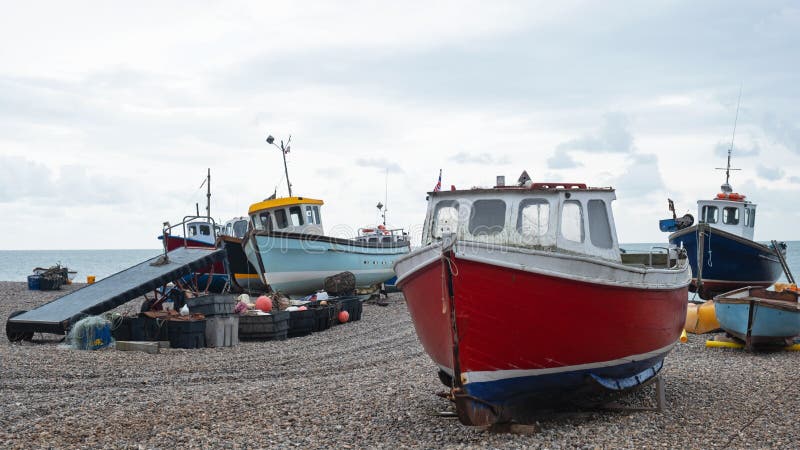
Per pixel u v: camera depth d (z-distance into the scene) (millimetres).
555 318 9656
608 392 11531
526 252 9344
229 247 31688
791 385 13039
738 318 17641
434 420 10375
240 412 10758
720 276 28031
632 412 10914
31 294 38625
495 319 9453
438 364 10852
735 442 9109
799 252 133250
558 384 10336
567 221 10680
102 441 9109
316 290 28766
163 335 17938
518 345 9641
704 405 11398
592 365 10391
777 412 10867
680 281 12180
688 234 27750
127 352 16547
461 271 9305
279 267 27469
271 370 14742
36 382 12805
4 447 8781
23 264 143500
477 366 9609
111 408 10867
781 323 17109
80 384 12773
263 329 19453
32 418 10227
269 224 30422
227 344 18344
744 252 27484
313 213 30672
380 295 30969
